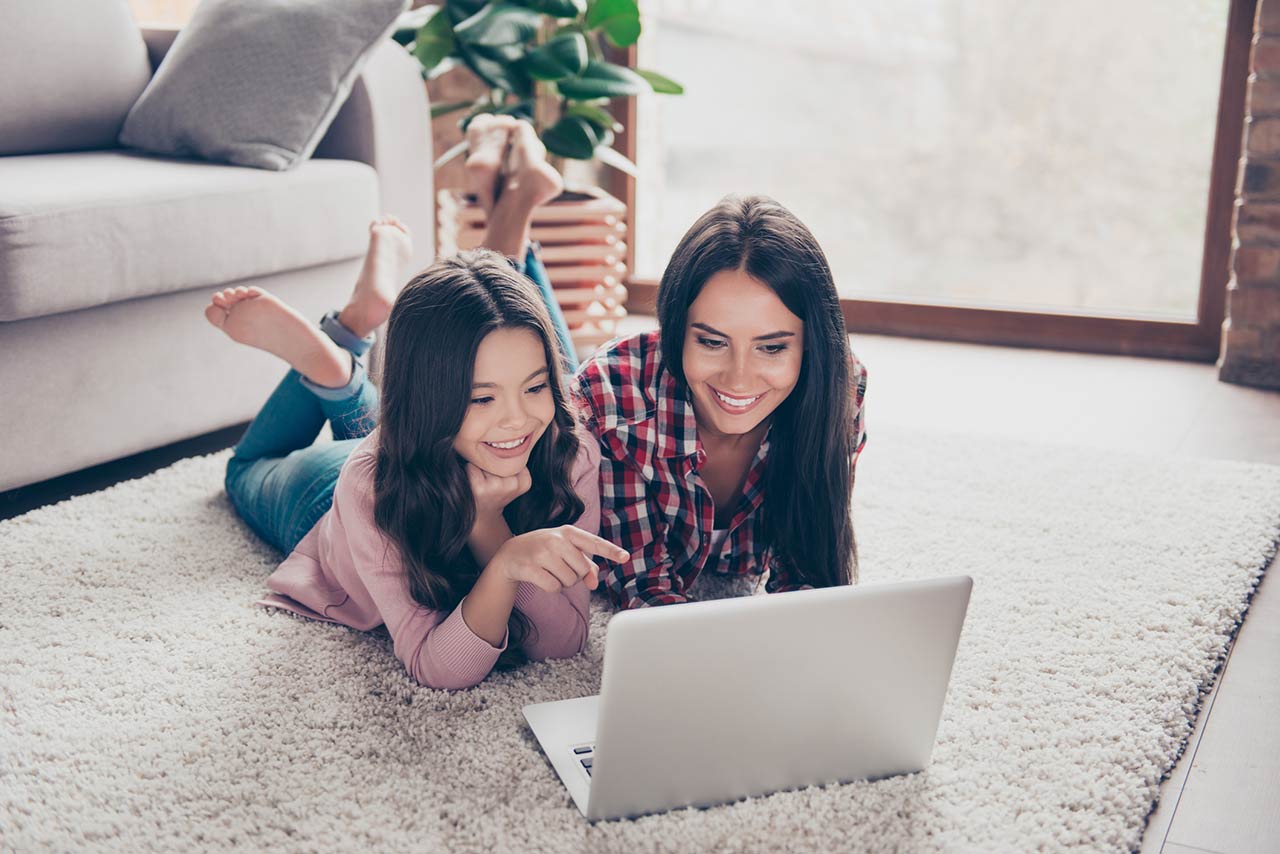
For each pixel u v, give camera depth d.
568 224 2.81
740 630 1.08
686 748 1.13
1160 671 1.44
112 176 2.07
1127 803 1.19
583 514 1.49
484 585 1.31
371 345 1.89
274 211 2.21
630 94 2.83
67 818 1.14
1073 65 3.56
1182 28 3.39
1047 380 2.82
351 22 2.43
